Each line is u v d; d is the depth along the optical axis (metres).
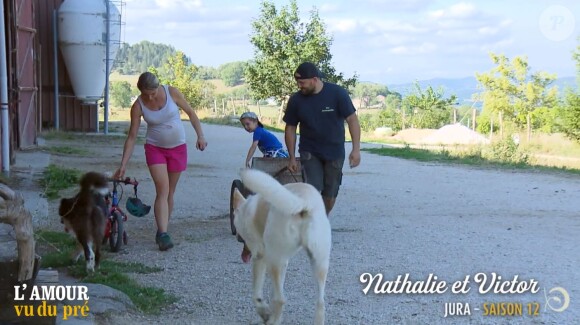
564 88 35.78
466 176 16.80
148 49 175.00
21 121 18.55
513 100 47.31
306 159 7.98
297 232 5.05
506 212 11.30
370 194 13.32
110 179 8.10
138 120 8.39
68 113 28.17
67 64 27.23
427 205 12.02
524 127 46.38
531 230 9.70
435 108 51.09
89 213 6.93
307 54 44.12
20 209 5.04
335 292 6.60
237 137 29.59
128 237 9.02
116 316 5.71
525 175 17.22
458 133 35.72
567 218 10.75
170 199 8.70
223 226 9.81
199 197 12.36
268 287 6.82
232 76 126.19
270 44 45.19
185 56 59.59
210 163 18.27
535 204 12.22
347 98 7.94
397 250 8.35
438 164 20.02
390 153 23.67
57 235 8.44
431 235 9.27
